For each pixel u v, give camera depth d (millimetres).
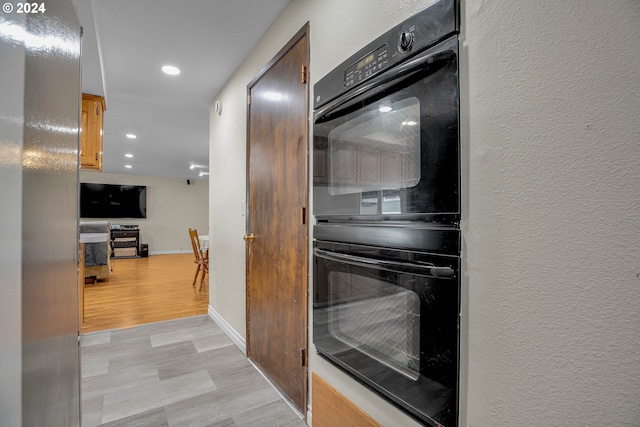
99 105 2945
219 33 2051
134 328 2902
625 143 581
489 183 792
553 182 678
